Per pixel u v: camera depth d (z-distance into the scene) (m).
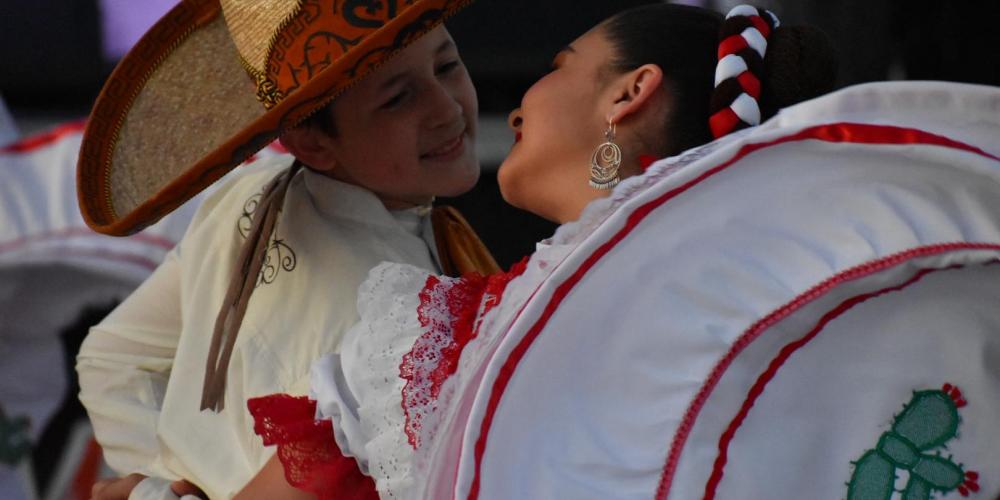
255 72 4.72
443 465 3.25
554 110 3.92
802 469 3.11
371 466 3.62
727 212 3.01
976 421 3.09
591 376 3.13
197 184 4.64
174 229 7.45
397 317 3.76
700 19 4.00
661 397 3.09
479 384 3.19
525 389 3.11
